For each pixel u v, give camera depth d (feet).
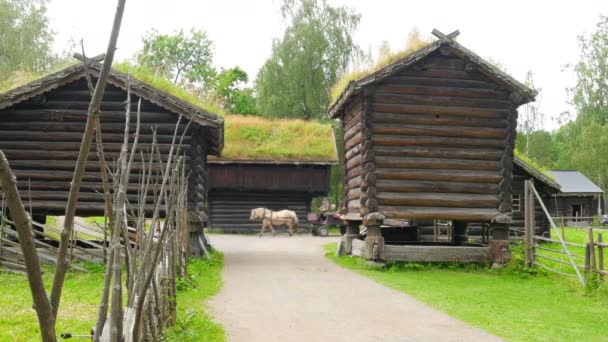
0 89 50.26
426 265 49.11
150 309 18.63
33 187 47.14
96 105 5.64
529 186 47.91
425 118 49.80
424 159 49.57
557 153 238.89
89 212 47.19
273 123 111.14
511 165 50.24
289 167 105.91
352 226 59.26
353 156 56.08
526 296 36.19
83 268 40.86
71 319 25.90
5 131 47.29
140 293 12.87
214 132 51.96
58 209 47.73
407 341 24.04
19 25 131.95
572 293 37.40
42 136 47.39
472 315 29.81
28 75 52.08
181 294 33.19
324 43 140.46
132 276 13.51
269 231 108.88
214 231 107.65
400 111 49.52
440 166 49.60
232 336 24.17
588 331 26.58
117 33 5.64
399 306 32.01
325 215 102.58
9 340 21.50
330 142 107.55
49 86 45.44
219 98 60.03
